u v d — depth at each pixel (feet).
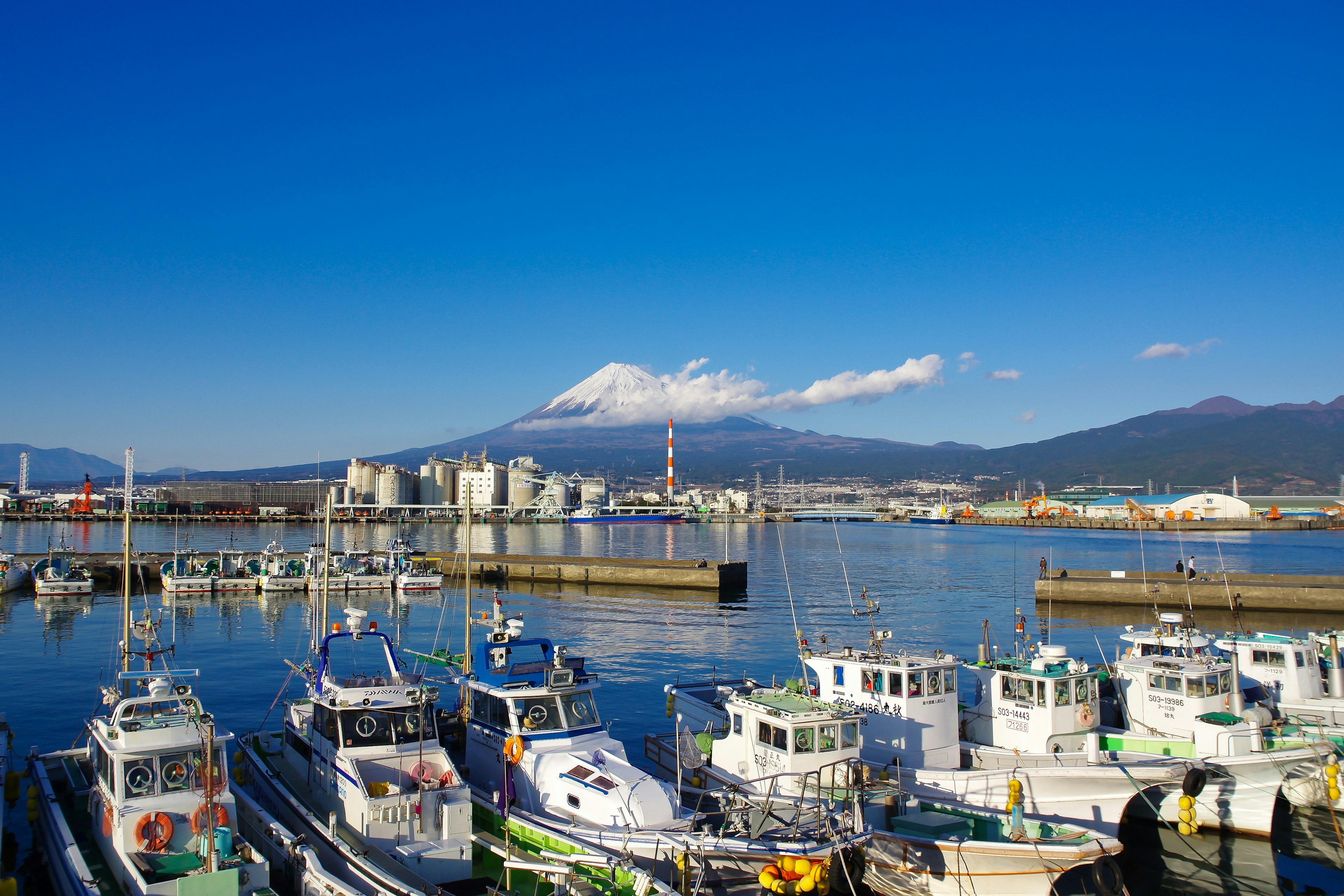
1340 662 109.19
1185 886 73.10
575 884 58.59
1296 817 84.12
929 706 81.41
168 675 68.39
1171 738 84.07
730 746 80.59
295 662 162.30
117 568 300.61
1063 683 83.97
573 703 77.82
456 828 63.82
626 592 312.91
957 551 553.64
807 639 197.98
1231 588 253.65
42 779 69.67
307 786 73.92
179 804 56.90
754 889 62.90
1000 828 67.36
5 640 184.85
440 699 120.26
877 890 67.15
